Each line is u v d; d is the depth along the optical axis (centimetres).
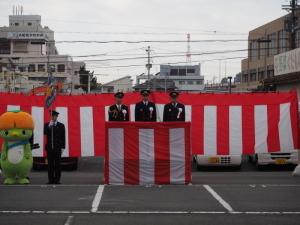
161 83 9544
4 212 989
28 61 11075
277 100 1839
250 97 1838
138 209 1027
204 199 1145
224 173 1762
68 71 11225
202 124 1833
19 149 1362
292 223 905
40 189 1289
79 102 1841
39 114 1823
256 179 1533
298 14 5688
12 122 1341
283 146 1839
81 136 1836
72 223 895
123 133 1371
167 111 1493
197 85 9988
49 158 1389
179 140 1375
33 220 920
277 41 6956
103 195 1197
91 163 2116
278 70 3628
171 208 1038
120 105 1495
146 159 1370
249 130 1836
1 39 11350
